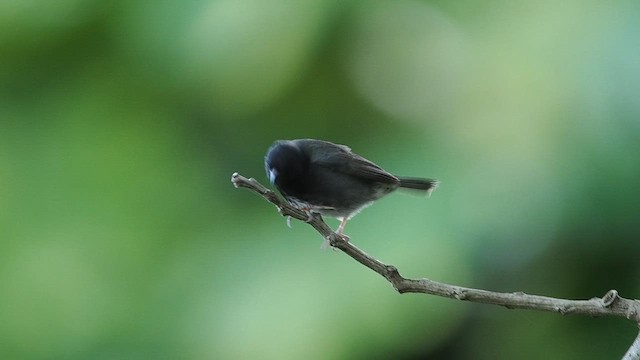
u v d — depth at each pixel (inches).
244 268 203.8
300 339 202.5
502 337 206.1
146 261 204.8
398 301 202.7
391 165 204.4
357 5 205.2
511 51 203.6
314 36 205.3
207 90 205.8
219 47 205.0
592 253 203.5
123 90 206.1
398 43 205.6
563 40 203.0
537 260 203.5
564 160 202.7
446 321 204.4
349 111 206.4
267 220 204.4
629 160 202.1
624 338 205.8
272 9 204.8
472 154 203.6
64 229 205.2
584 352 206.1
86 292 204.7
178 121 206.4
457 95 204.4
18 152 205.8
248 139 206.5
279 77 205.9
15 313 205.0
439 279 202.4
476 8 204.7
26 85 206.5
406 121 205.3
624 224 202.5
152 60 205.5
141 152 205.9
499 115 203.8
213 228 205.0
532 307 191.8
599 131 202.4
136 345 204.1
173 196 205.6
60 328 204.7
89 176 205.8
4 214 205.2
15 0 205.6
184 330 203.8
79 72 206.4
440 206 202.8
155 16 205.3
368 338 202.7
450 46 204.8
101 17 205.6
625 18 202.4
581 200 202.5
